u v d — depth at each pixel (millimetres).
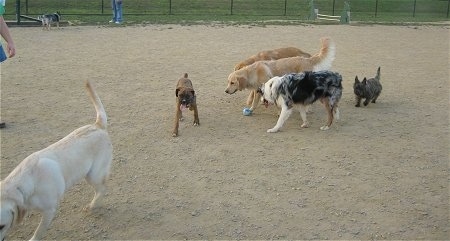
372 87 10070
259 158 7438
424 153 7770
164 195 6266
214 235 5422
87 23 23344
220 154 7559
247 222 5676
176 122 8234
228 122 9094
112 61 14289
